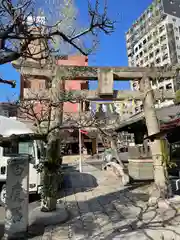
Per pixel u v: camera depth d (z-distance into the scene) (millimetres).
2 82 3387
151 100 7586
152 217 5719
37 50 4762
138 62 62125
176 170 10984
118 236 4613
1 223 6203
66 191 9805
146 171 11539
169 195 6973
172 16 52312
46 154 6293
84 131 15930
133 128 12844
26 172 5211
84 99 6578
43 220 5602
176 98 8195
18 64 6680
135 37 63406
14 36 3000
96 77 7457
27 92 6762
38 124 5902
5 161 8344
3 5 2984
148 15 57250
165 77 7969
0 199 8297
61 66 7023
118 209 6742
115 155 13930
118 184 10898
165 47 51375
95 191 9625
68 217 6137
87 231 5051
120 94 7668
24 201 5090
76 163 21594
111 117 10930
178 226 4941
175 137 8820
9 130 5160
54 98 6520
